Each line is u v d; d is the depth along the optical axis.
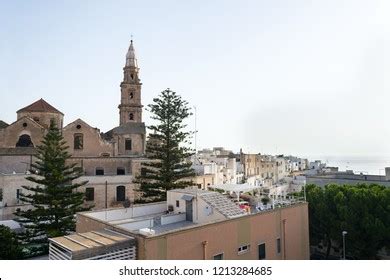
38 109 47.47
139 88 53.09
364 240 29.64
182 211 21.98
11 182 33.03
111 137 53.00
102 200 38.00
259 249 20.72
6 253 24.03
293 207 24.30
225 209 20.23
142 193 38.03
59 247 14.89
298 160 107.81
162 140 37.09
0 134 42.31
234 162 65.38
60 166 29.80
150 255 15.06
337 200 31.83
